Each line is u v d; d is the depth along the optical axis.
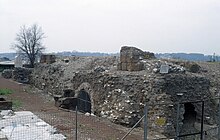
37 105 20.12
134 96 16.56
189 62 22.30
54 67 27.80
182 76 17.23
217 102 18.55
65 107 19.98
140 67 18.33
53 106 20.22
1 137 11.20
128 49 19.34
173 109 15.58
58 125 13.98
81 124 14.87
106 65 22.33
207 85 18.77
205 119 17.30
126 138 12.99
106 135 13.20
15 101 20.53
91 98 19.58
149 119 15.59
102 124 15.70
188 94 16.94
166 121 15.08
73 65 26.41
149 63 18.06
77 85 21.61
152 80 16.09
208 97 18.14
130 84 16.95
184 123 16.88
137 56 18.83
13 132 11.83
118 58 22.09
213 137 16.33
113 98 17.55
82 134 12.84
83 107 20.70
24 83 33.38
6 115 14.90
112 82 17.92
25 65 46.19
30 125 12.97
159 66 17.23
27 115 15.05
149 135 14.34
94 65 23.94
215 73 24.19
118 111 16.73
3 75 38.34
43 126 12.91
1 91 24.55
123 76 17.53
